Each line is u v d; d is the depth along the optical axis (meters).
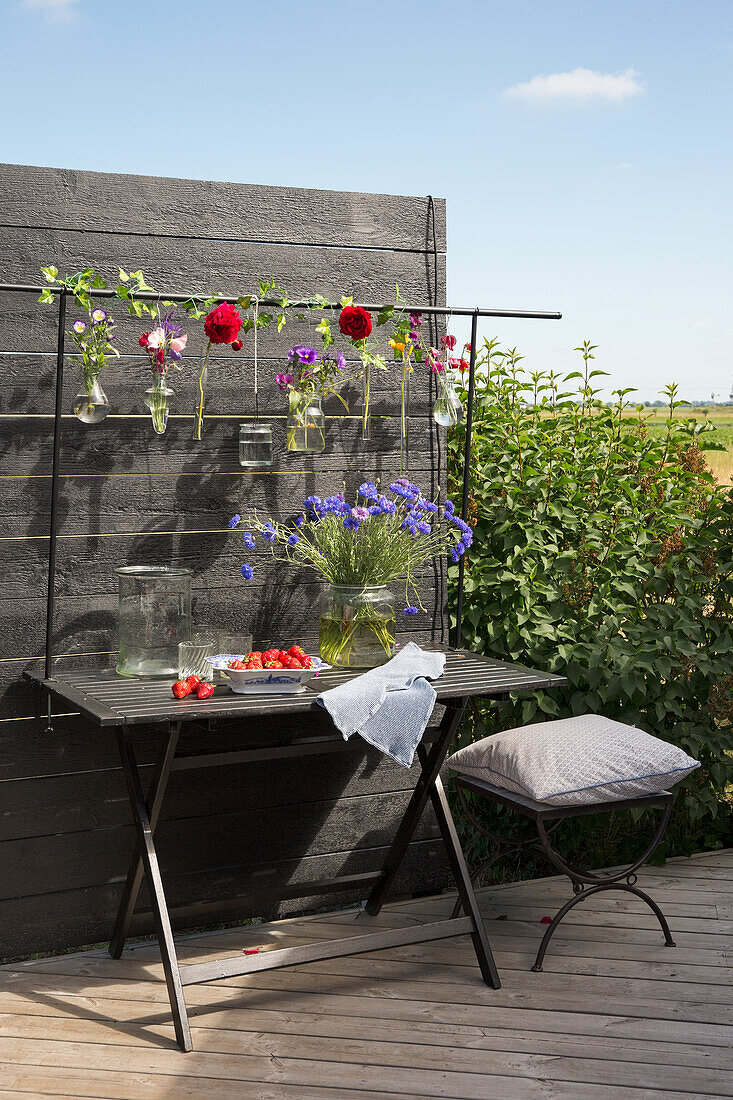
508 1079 2.53
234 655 3.18
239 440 3.41
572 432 4.17
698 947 3.29
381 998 2.96
